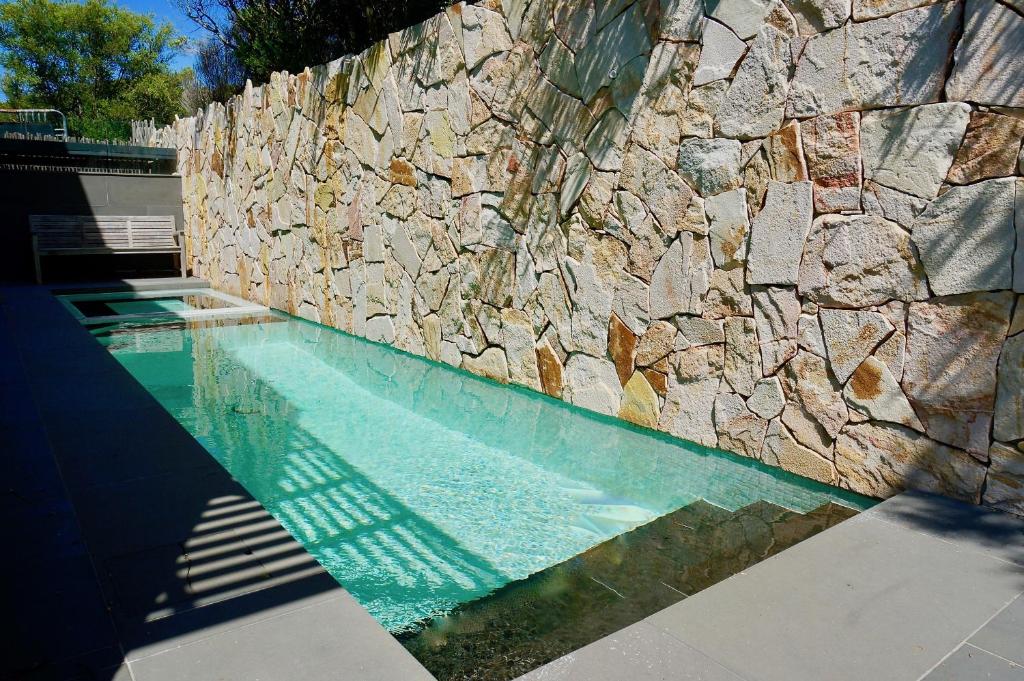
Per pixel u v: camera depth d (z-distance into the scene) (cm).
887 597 206
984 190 254
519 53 461
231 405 476
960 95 258
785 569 224
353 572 264
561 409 454
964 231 261
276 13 1188
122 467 299
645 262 390
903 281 280
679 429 383
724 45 338
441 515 313
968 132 257
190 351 632
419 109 562
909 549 236
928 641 185
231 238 961
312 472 364
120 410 383
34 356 520
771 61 318
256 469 369
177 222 1157
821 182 304
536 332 475
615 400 421
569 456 377
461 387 513
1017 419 252
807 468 323
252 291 911
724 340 354
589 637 210
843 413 306
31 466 300
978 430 264
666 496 322
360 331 687
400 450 393
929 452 279
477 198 512
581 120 421
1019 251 246
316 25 1162
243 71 1509
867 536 246
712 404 364
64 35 3316
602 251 416
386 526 303
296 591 202
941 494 277
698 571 250
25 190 1028
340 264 706
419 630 220
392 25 1065
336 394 502
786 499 307
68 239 1040
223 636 180
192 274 1151
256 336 696
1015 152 245
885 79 279
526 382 491
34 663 168
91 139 2370
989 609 200
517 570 261
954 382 269
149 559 220
